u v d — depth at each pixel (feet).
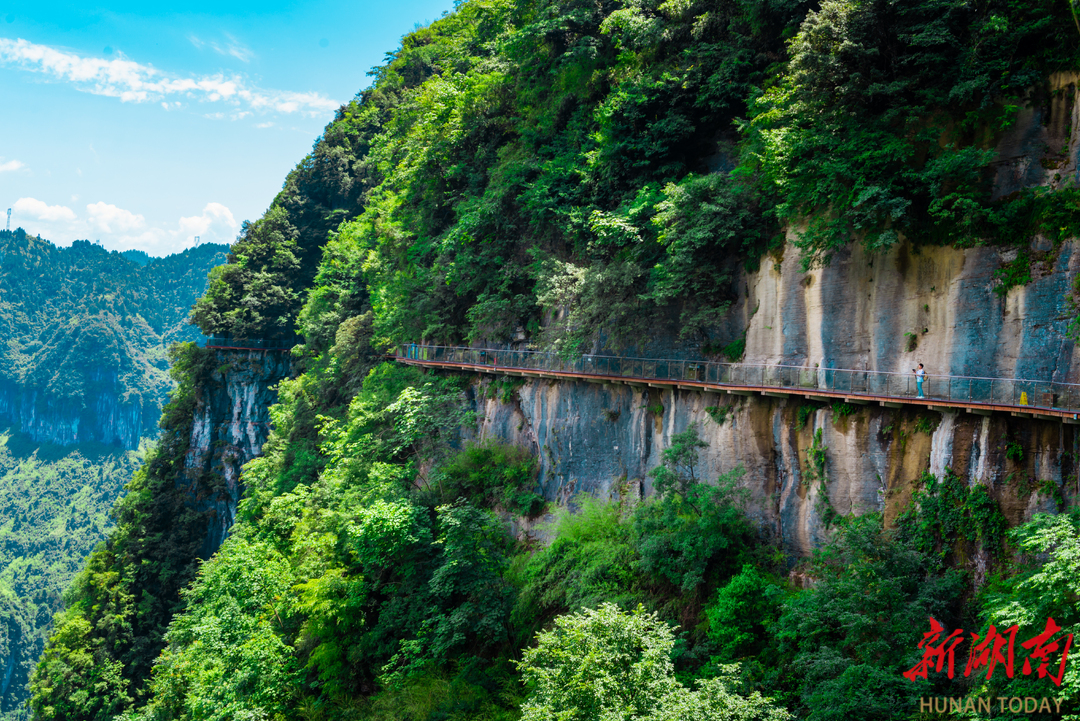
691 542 90.99
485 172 173.06
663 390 112.16
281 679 120.47
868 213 81.30
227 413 315.99
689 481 99.60
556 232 142.20
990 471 73.77
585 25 147.74
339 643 123.95
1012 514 71.77
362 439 163.73
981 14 83.61
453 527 112.37
